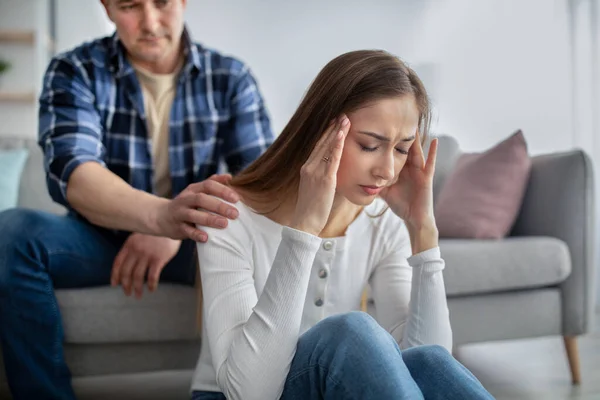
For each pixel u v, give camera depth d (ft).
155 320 5.60
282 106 15.07
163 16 5.61
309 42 15.07
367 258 4.21
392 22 15.11
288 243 3.28
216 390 3.96
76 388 7.21
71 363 5.62
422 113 3.64
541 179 7.86
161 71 5.97
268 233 3.84
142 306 5.57
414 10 15.03
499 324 7.07
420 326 3.91
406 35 15.07
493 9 14.19
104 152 5.71
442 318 3.94
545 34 13.57
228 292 3.61
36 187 8.27
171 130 5.98
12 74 15.67
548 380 7.41
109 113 5.79
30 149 8.62
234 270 3.70
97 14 15.80
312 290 4.02
